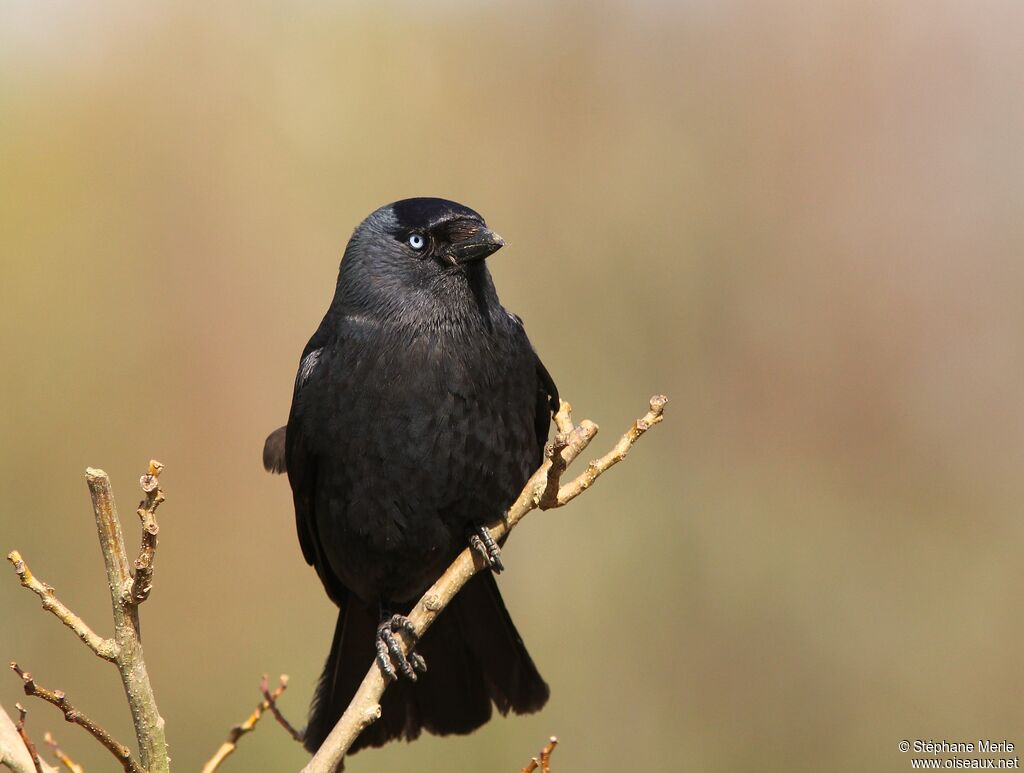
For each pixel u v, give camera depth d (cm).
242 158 1630
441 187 1606
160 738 560
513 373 834
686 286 1531
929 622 1391
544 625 1388
